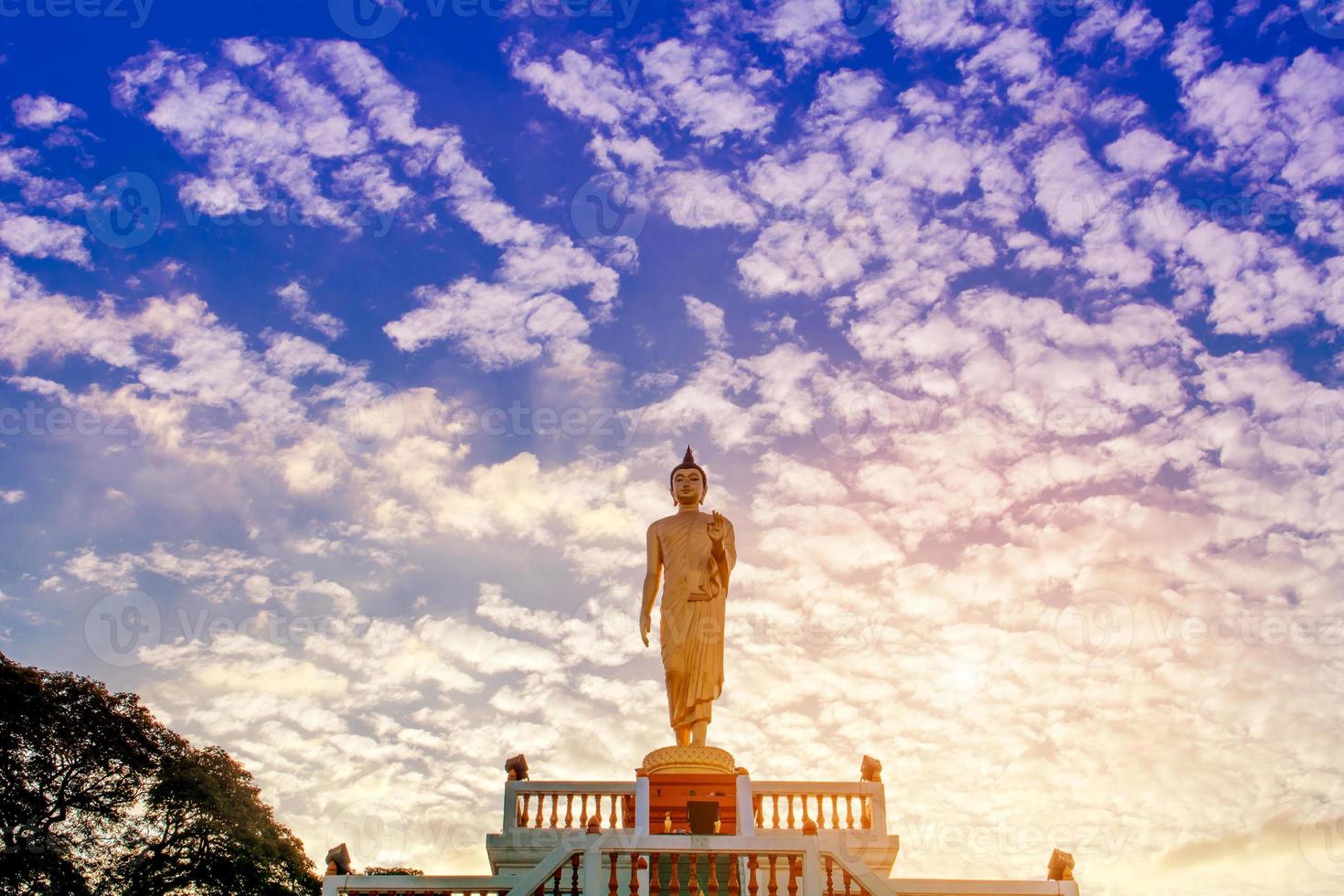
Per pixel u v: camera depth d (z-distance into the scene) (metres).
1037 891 23.48
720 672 32.00
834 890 23.41
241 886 41.91
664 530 33.41
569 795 28.73
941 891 23.34
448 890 23.78
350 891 23.69
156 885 41.25
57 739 41.28
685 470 34.22
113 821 41.59
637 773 29.72
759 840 23.00
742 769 29.84
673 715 31.77
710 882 23.41
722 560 32.62
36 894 39.69
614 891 22.44
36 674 41.81
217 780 43.03
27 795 40.56
